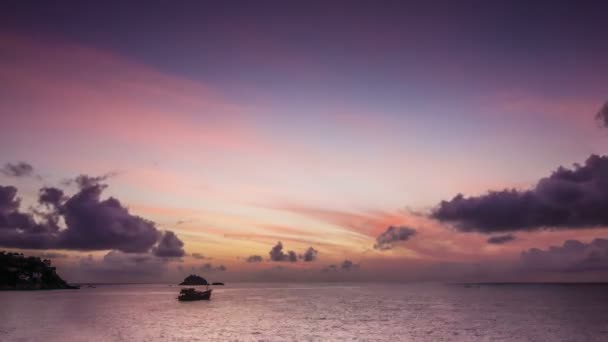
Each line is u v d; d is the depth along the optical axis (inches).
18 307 5196.9
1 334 2878.9
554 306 5334.6
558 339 2701.8
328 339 2694.4
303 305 5659.5
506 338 2738.7
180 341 2598.4
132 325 3341.5
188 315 4183.1
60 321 3631.9
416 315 4190.5
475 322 3570.4
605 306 5290.4
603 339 2706.7
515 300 6737.2
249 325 3363.7
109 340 2620.6
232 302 6328.7
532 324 3420.3
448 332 2989.7
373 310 4808.1
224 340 2640.3
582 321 3609.7
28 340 2630.4
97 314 4274.1
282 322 3572.8
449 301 6555.1
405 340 2664.9
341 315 4192.9
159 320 3718.0
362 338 2741.1
